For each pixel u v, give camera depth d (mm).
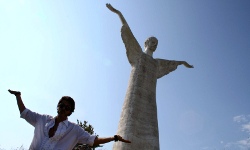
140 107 10844
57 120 4961
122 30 12242
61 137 4754
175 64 14102
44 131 4762
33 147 4613
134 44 12508
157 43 13891
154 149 10133
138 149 9750
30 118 4949
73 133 4938
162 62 13625
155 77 12562
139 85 11453
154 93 11891
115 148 9766
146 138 10180
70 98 5137
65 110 4977
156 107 11539
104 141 4977
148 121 10703
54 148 4625
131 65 12586
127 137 9773
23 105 5000
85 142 5008
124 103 11125
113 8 12656
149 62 12695
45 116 5020
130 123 10188
